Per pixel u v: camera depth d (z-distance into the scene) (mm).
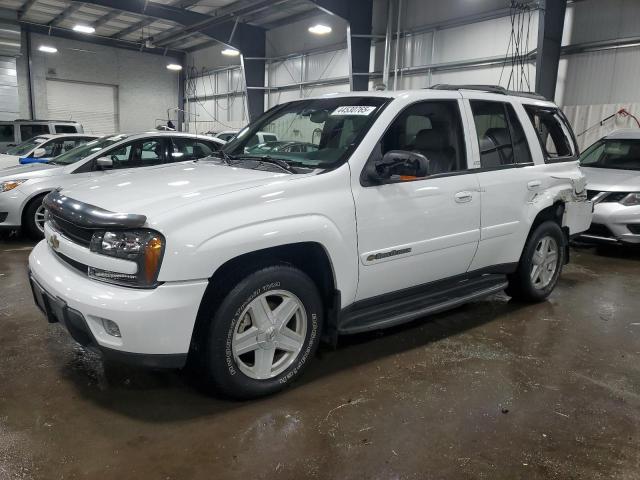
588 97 9602
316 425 2529
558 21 9289
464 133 3553
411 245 3186
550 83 9484
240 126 20141
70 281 2492
